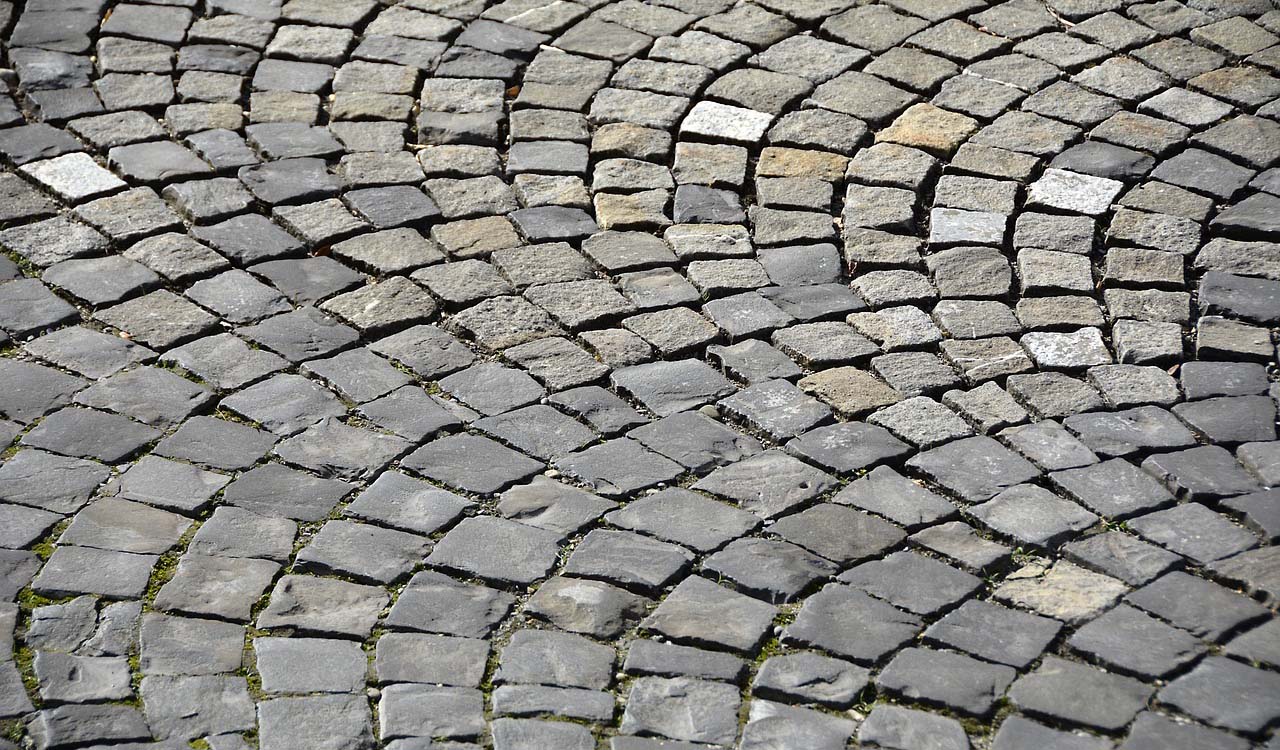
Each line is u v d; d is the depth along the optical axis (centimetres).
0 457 385
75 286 461
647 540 358
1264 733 293
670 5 640
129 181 518
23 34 611
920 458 386
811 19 623
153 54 601
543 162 535
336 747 297
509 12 638
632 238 493
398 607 338
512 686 314
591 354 436
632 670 319
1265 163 516
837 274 472
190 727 302
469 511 370
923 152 534
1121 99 559
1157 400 405
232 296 460
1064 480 374
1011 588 338
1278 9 612
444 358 433
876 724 301
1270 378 413
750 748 296
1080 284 460
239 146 541
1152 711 300
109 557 350
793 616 333
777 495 373
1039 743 294
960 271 470
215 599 339
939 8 628
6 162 529
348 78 590
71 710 304
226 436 397
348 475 383
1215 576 338
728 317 451
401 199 513
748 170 532
